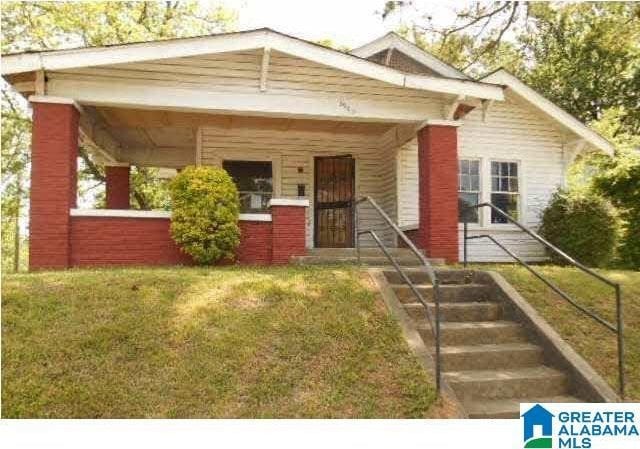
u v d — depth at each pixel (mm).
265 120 12906
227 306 6883
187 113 12094
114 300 6918
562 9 17938
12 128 23078
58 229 9844
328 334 6379
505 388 6027
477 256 14453
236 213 10477
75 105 10125
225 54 10562
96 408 5148
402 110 11531
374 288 7633
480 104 12844
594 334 7215
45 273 8305
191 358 5840
